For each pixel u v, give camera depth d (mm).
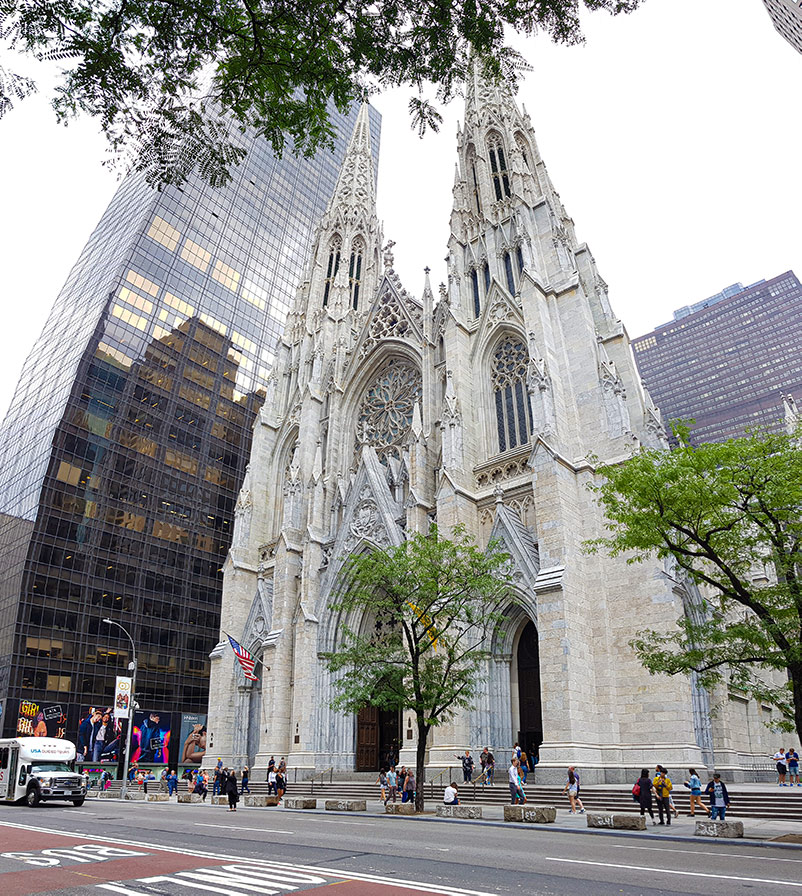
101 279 97875
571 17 12492
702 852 15664
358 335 61375
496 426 45906
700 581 22469
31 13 10797
